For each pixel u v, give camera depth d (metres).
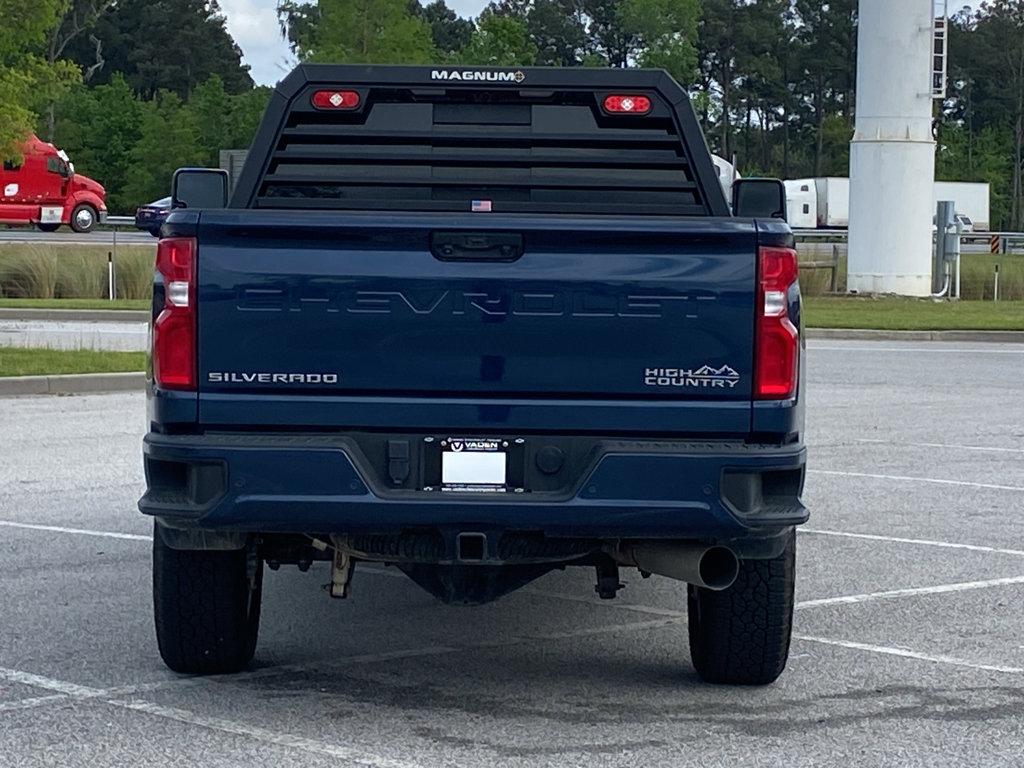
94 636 7.38
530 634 7.56
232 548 5.99
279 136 6.52
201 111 91.00
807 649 7.29
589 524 5.71
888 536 10.20
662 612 8.05
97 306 30.39
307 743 5.75
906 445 14.50
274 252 5.72
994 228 118.94
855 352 25.27
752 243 5.73
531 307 5.72
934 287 40.81
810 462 13.43
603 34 118.12
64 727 5.93
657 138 6.55
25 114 23.98
